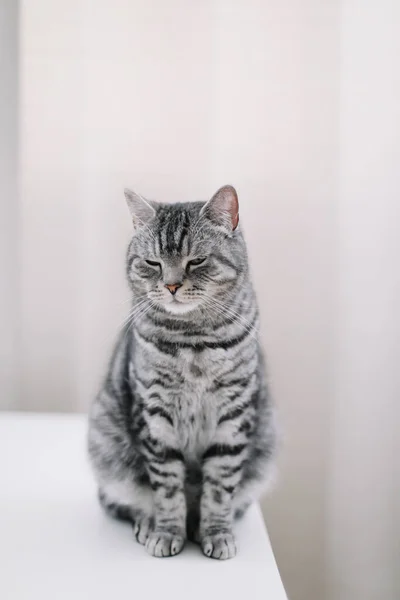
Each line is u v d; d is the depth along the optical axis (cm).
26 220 196
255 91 190
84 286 197
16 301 198
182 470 117
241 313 114
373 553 194
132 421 118
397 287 186
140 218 117
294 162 191
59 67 193
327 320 194
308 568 199
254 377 116
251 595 98
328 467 196
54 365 200
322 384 196
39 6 191
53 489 140
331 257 192
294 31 188
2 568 105
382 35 182
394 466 190
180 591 98
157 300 111
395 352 187
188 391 114
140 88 192
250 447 120
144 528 117
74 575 103
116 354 130
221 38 190
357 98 186
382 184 185
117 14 191
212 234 113
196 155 193
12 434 176
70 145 194
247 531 122
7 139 194
